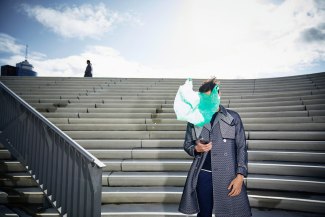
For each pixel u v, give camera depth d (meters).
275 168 3.62
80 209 2.65
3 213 3.12
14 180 3.67
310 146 4.09
